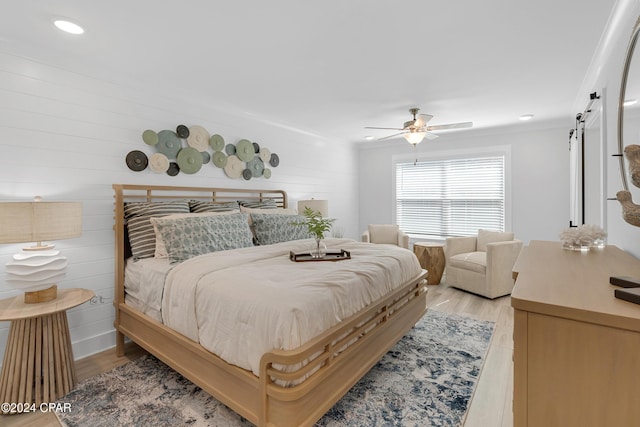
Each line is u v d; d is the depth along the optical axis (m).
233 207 3.40
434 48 2.28
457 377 2.18
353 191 6.08
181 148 3.21
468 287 4.05
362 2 1.75
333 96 3.29
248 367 1.54
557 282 1.13
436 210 5.42
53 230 1.92
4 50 2.15
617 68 1.96
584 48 2.27
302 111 3.82
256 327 1.52
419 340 2.75
